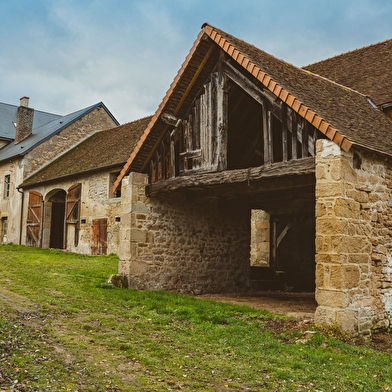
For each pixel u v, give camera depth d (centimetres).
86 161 1853
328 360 527
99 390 401
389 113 886
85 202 1753
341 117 709
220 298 1033
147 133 958
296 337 620
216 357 523
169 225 1055
